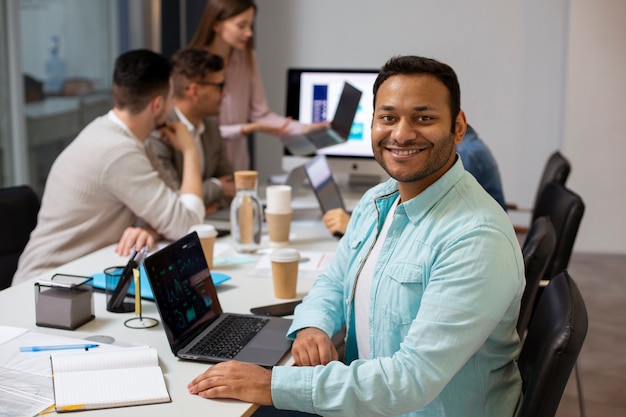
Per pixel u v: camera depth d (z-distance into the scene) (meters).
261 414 1.81
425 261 1.45
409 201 1.50
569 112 4.96
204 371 1.51
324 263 2.30
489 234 1.39
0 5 3.47
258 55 5.40
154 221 2.49
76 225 2.49
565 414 2.88
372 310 1.55
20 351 1.57
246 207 2.40
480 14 5.04
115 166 2.45
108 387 1.40
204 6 4.82
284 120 3.89
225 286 2.08
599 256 5.12
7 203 2.56
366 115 3.54
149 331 1.73
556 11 4.95
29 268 2.47
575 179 5.04
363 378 1.37
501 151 5.18
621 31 4.82
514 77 5.07
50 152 3.94
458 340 1.34
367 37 5.22
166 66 2.59
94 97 4.30
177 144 2.88
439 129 1.43
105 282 1.90
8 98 3.57
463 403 1.45
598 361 3.40
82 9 4.11
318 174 2.78
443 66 1.45
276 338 1.67
